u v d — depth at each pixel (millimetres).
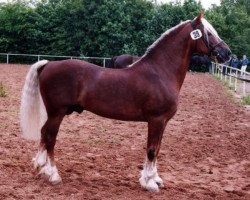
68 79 6594
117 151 9141
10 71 29250
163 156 8984
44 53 41812
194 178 7648
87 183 6812
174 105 6645
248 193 6934
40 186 6516
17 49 41812
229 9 47625
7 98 15953
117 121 12695
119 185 6871
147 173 6699
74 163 7941
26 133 6840
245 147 10273
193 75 35344
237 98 20547
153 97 6500
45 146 6895
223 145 10359
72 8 40469
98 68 6727
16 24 41375
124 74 6641
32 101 6773
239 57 43281
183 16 40906
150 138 6637
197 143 10398
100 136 10516
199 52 6949
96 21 40031
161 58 6770
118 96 6531
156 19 40812
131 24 40875
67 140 9844
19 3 43062
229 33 43062
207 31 6844
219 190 7035
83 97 6602
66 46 41188
